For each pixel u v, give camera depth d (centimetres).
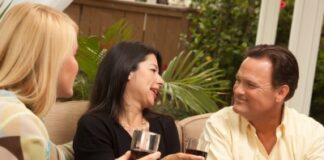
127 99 212
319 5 307
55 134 219
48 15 134
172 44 407
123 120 212
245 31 397
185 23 404
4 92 127
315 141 205
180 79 309
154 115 225
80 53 283
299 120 209
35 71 131
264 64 193
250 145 205
